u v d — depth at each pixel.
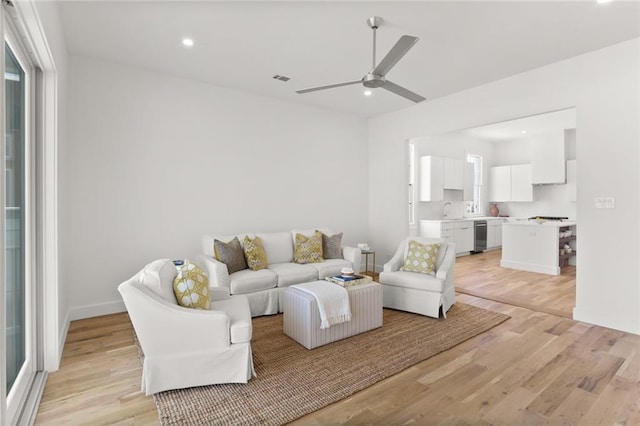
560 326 3.37
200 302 2.37
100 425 1.86
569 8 2.64
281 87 4.48
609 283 3.32
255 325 3.43
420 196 7.56
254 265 3.91
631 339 3.03
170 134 4.07
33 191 2.37
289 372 2.44
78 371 2.46
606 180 3.33
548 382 2.30
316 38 3.14
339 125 5.72
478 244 8.03
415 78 4.14
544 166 7.71
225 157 4.51
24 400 2.02
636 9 2.64
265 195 4.89
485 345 2.92
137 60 3.64
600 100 3.36
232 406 2.02
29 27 1.87
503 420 1.90
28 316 2.34
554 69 3.69
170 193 4.09
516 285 5.04
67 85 3.37
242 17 2.78
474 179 8.92
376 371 2.46
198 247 4.29
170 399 2.09
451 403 2.07
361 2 2.56
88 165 3.57
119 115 3.74
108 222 3.70
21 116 2.25
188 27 2.96
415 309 3.73
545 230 5.90
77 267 3.53
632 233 3.19
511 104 4.07
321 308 2.84
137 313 2.07
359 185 6.04
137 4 2.59
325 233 4.92
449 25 2.89
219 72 3.97
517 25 2.89
